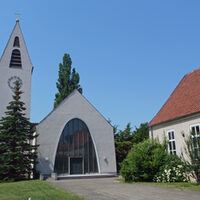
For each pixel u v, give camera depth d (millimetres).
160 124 22234
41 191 14844
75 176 27422
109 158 31875
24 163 25047
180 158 18391
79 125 31953
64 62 42031
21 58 38125
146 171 18469
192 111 17859
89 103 33094
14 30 39219
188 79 22625
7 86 35969
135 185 16922
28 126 26250
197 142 15977
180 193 12781
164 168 17938
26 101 36406
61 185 18859
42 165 28812
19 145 24844
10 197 12953
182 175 17641
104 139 32406
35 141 29625
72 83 41188
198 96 18750
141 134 40781
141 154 18766
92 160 31281
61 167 29703
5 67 36719
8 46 37875
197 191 13250
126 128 39781
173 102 22266
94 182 21062
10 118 25500
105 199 11734
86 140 31734
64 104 31859
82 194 13523
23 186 17781
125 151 36500
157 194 12703
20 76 37125
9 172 23984
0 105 34906
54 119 30859
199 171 15727
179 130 19484
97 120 32812
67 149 30547
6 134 25016
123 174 19422
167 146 20562
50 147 29703
